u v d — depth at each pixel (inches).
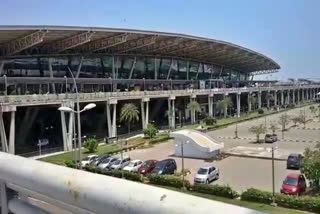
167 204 69.1
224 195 1013.8
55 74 2559.1
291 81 6161.4
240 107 4079.7
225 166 1488.7
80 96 2006.6
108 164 1414.9
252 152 1765.5
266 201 927.7
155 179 1181.1
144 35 2501.2
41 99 1780.3
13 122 1676.9
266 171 1366.9
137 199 73.8
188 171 1352.1
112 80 2829.7
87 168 1373.0
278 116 3641.7
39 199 102.9
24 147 2042.3
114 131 2261.3
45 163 108.8
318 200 845.2
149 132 2283.5
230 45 3299.7
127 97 2386.8
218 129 2802.7
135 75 3203.7
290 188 997.8
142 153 1850.4
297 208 872.9
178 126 2913.4
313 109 3759.8
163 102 3139.8
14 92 2138.3
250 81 5108.3
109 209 79.0
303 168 1039.6
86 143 1847.9
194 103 3036.4
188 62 3846.0
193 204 66.6
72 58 2645.2
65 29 1982.0
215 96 3531.0
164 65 3518.7
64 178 92.6
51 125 2367.1
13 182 112.0
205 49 3361.2
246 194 960.9
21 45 2064.5
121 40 2428.6
